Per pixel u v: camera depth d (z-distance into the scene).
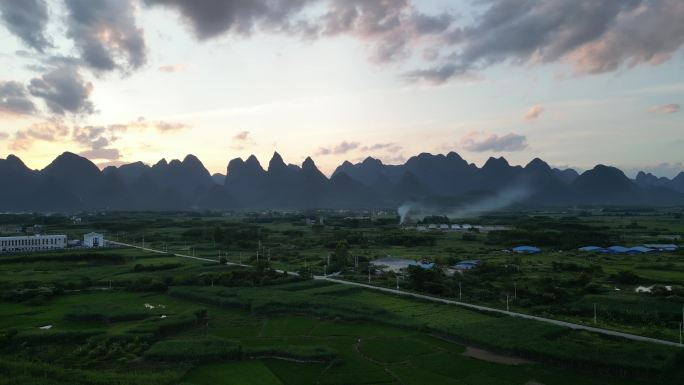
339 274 123.31
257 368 61.28
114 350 65.06
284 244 186.00
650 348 60.75
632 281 104.56
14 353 65.50
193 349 64.38
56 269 129.12
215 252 167.88
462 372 58.88
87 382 54.75
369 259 142.88
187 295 97.88
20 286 101.62
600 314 80.62
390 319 79.62
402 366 61.31
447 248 171.88
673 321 75.12
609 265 127.88
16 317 82.50
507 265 124.44
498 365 60.84
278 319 83.44
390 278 114.25
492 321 75.94
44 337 69.31
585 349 61.12
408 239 187.12
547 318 78.75
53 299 96.69
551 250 164.75
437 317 80.88
